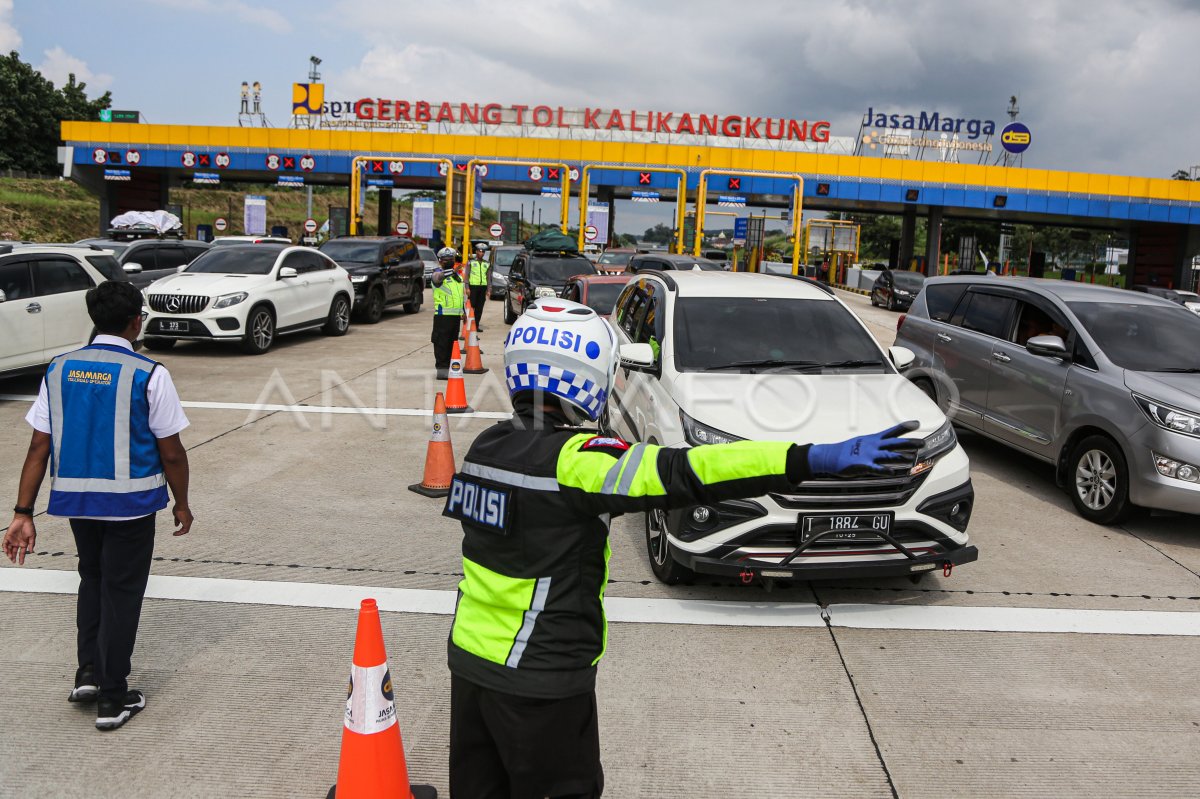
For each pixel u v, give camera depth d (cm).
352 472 692
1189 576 526
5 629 414
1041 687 389
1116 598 490
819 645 423
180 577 479
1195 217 3644
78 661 353
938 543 458
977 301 809
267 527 562
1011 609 471
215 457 724
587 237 3534
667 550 472
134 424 329
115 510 326
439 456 643
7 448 739
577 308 211
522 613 197
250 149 3584
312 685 372
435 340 1130
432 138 3566
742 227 4262
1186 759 338
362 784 255
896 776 321
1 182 5538
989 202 3619
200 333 1233
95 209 5512
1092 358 648
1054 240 6506
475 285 1628
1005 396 734
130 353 335
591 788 208
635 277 758
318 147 3588
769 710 363
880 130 3706
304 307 1419
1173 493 568
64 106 6869
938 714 364
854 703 371
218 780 308
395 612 443
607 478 185
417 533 559
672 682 383
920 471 450
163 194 4072
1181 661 417
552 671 195
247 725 341
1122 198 3638
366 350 1361
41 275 949
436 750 327
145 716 346
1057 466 669
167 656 393
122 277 1083
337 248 1834
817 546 445
